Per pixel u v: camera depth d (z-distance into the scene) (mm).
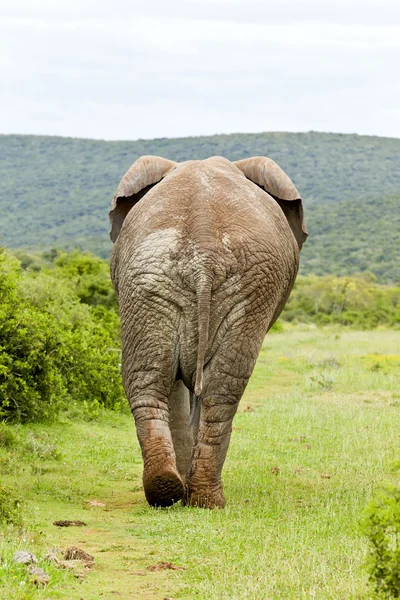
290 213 21062
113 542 15289
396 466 13398
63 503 18562
